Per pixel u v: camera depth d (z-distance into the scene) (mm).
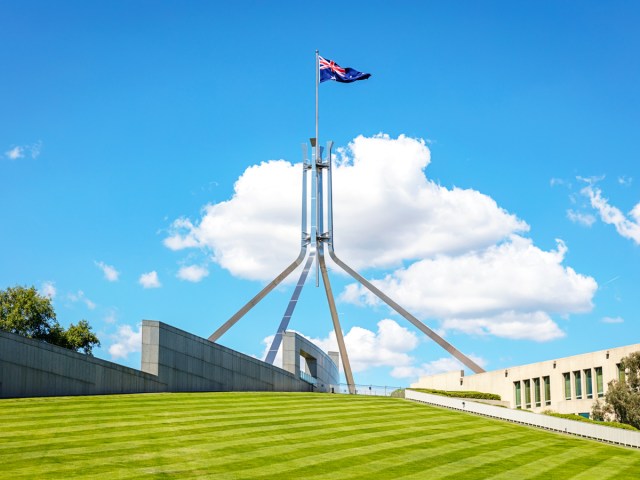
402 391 60875
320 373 75562
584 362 57688
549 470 29641
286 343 64375
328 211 90062
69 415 34062
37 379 40219
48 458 25734
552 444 36562
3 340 38781
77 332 81688
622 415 48844
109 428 31625
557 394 61469
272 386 58906
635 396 47969
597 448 36125
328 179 90562
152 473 24766
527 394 67000
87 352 82750
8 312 78438
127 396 42625
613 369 53750
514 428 41250
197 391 50562
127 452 27453
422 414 44500
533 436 38812
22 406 35719
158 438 30328
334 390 68500
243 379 55344
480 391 76250
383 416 42250
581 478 28266
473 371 86312
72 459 25828
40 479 23094
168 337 48656
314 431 34906
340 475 26469
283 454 29219
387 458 30016
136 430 31609
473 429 39688
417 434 36625
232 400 44094
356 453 30500
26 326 78062
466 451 32875
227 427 34000
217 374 52594
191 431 32312
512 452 33406
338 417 40250
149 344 47562
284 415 39250
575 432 42594
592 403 55938
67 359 41844
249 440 31391
